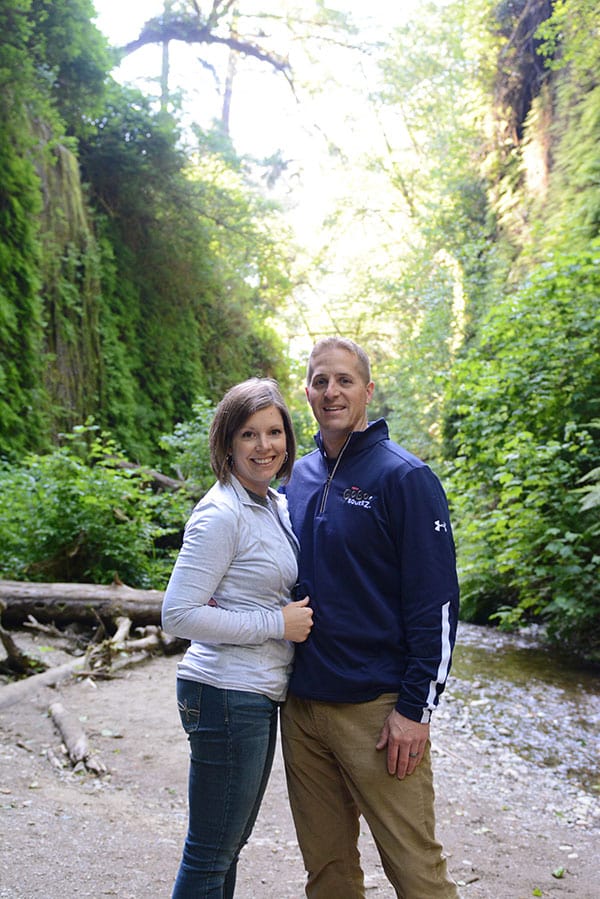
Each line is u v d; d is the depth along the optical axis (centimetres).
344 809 245
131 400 1542
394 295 2305
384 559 235
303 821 246
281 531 240
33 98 1195
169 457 1600
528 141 1644
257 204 2091
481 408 946
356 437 246
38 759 449
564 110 1454
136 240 1722
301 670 235
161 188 1709
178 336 1770
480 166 1967
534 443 845
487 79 1855
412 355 1931
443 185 2097
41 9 1267
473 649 825
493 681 705
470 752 535
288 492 261
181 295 1806
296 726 243
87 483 821
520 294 931
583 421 869
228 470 234
